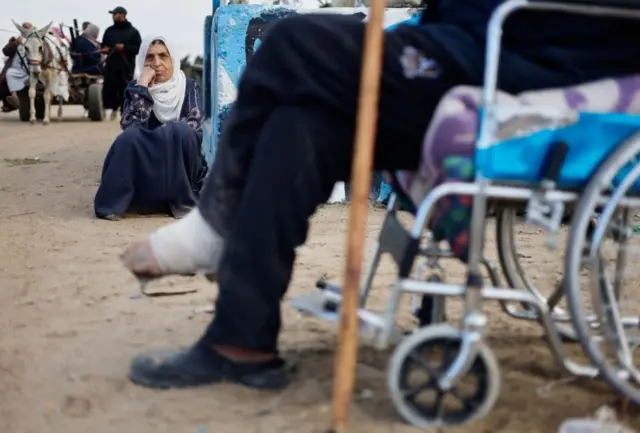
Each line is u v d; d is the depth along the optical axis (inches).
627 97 81.9
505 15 74.8
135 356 96.2
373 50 72.6
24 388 90.4
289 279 84.4
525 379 95.3
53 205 227.8
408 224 199.0
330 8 220.4
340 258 161.8
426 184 84.0
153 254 86.7
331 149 81.7
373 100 72.9
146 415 82.5
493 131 75.4
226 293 82.9
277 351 90.0
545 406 87.0
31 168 316.8
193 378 88.6
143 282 89.4
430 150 79.4
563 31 81.9
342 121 81.7
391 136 81.5
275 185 80.5
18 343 106.0
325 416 82.0
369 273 99.1
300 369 96.0
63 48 589.9
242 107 84.6
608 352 84.9
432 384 78.4
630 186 79.7
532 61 82.3
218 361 88.2
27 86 590.9
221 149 86.4
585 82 82.2
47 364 98.0
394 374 77.5
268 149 80.8
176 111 219.5
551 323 81.8
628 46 83.4
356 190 73.2
